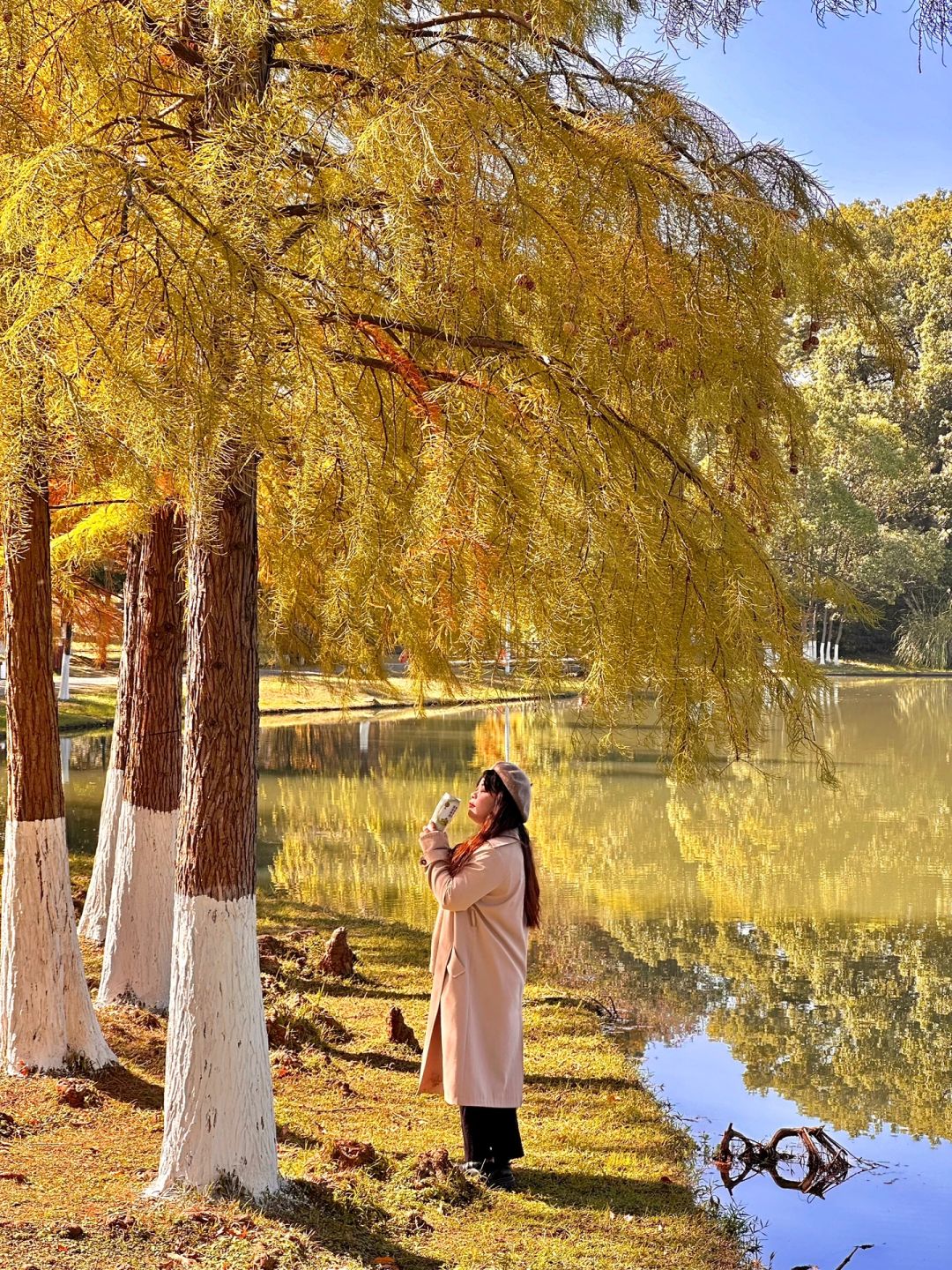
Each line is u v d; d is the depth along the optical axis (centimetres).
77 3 422
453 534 405
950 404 6456
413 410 459
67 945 650
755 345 447
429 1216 520
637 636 421
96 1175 507
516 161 423
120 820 841
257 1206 481
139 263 361
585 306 432
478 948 563
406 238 397
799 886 1530
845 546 5447
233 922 497
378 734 3453
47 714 640
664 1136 709
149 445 350
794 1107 799
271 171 378
